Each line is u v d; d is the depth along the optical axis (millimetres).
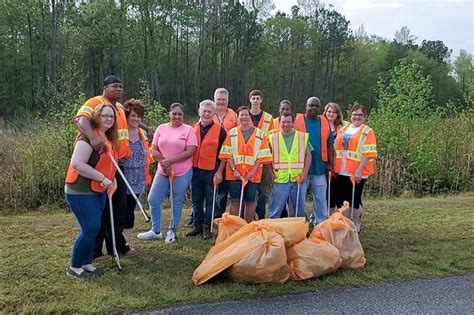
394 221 7117
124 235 5363
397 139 11883
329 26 53344
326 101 52719
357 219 6371
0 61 32594
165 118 11180
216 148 5891
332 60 53812
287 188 5809
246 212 5992
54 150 9906
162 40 40500
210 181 5945
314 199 6168
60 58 32844
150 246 5633
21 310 3842
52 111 10930
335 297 4254
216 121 6312
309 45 51938
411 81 13148
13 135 11922
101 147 4332
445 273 4891
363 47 56750
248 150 5766
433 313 3979
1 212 8883
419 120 12680
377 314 3934
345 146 6344
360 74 54781
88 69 33938
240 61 43719
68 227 6500
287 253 4676
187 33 42812
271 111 45438
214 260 4492
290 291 4340
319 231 5102
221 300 4141
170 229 5859
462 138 12297
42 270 4715
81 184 4324
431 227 6730
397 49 58250
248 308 4004
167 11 40250
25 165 9727
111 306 3953
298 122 6098
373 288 4480
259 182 5922
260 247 4383
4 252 5277
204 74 43625
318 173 6051
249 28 43344
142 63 39688
